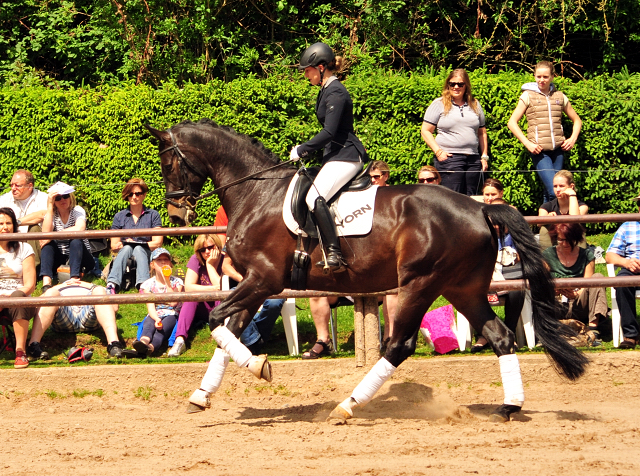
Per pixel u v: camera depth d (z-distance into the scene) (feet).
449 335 32.50
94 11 57.88
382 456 21.17
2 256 33.91
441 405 28.96
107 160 44.68
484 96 45.37
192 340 35.19
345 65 57.21
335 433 24.34
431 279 24.82
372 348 31.19
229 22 60.80
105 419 27.61
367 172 26.23
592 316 33.86
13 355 34.30
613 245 34.06
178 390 30.96
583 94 45.96
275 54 61.72
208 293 30.63
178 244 45.62
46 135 44.34
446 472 19.29
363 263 25.36
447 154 41.22
